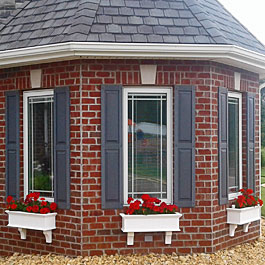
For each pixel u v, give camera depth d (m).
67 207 7.80
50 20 8.23
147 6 8.27
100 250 7.76
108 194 7.76
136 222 7.63
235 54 7.76
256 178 9.41
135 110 8.01
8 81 8.52
